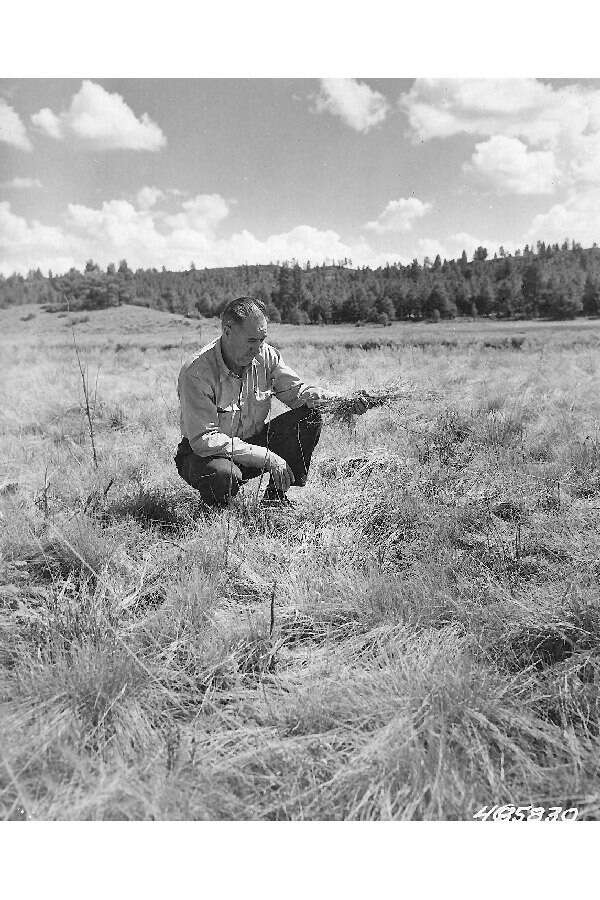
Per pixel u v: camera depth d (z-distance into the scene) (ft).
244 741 6.84
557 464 13.97
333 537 10.82
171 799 6.38
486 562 10.14
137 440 18.02
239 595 9.75
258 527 11.31
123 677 7.48
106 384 30.53
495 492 12.31
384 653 7.98
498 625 8.40
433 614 8.80
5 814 6.48
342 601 9.19
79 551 10.41
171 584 9.54
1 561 10.44
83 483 13.96
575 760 6.47
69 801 6.50
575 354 35.06
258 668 8.13
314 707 7.16
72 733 6.85
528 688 7.55
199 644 8.36
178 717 7.42
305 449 12.84
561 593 8.98
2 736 6.76
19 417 22.29
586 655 7.82
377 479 12.66
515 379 25.66
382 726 7.02
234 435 12.59
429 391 19.19
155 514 12.34
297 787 6.47
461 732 6.84
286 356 39.58
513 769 6.63
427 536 10.72
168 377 32.32
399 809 6.43
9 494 13.80
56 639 8.20
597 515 11.29
